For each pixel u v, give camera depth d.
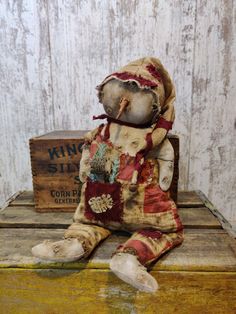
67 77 1.03
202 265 0.58
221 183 1.10
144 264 0.56
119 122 0.68
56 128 1.07
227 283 0.57
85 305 0.60
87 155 0.72
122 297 0.59
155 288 0.50
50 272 0.60
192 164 1.08
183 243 0.68
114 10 0.97
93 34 0.99
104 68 1.02
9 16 0.98
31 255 0.63
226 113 1.04
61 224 0.78
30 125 1.07
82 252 0.58
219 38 0.98
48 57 1.01
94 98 1.04
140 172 0.65
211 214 0.85
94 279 0.59
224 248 0.65
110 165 0.65
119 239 0.69
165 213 0.65
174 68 1.01
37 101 1.05
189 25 0.97
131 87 0.63
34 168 0.84
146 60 0.68
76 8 0.97
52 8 0.97
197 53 0.99
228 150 1.07
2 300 0.62
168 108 0.69
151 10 0.97
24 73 1.03
